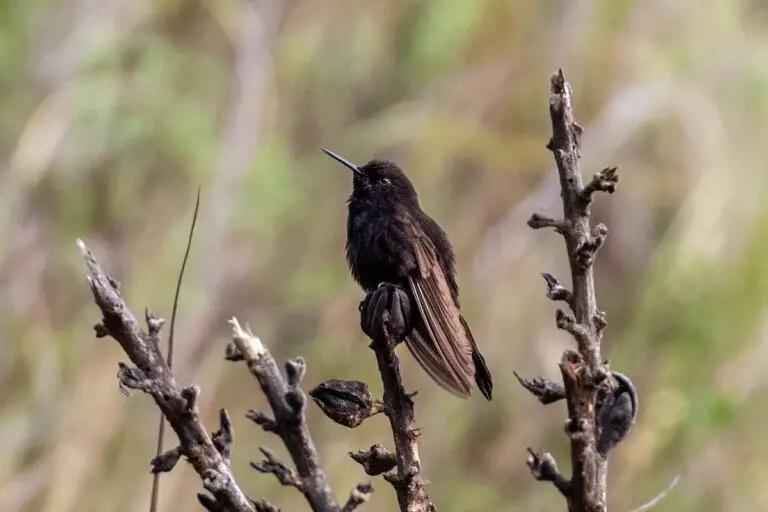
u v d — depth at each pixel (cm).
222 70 1319
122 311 333
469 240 1206
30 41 1307
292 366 337
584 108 1278
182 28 1335
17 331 1119
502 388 1120
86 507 981
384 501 995
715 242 1105
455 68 1290
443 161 1234
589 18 1290
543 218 368
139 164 1235
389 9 1333
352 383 362
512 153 1236
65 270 1172
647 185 1224
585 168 1236
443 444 1089
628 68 1276
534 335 1152
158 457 332
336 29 1340
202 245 1190
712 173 1148
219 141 1265
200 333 1134
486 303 1170
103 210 1223
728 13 1298
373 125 1279
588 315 358
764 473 1009
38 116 1222
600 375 324
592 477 324
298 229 1246
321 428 1066
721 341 1067
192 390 332
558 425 1109
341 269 1220
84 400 1038
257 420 338
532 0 1299
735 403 1026
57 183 1210
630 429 342
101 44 1279
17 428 1029
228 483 331
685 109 1223
